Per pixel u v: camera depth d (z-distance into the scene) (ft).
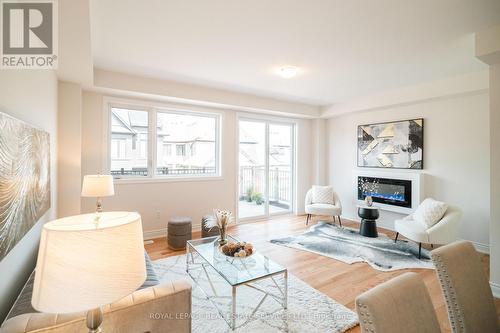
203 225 12.40
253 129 17.31
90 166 11.82
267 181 17.78
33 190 5.21
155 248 11.68
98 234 2.51
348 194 17.61
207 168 15.39
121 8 6.44
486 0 6.09
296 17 6.87
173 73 11.34
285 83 12.80
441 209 10.70
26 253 5.12
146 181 13.17
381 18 6.89
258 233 14.08
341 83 12.76
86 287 2.43
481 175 11.69
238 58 9.64
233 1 6.18
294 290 8.04
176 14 6.73
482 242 11.64
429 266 9.80
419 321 2.94
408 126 14.19
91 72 9.02
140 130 13.21
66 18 5.62
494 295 7.71
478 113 11.75
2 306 3.95
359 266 9.86
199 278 8.79
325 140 19.19
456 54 9.22
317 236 13.50
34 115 5.99
